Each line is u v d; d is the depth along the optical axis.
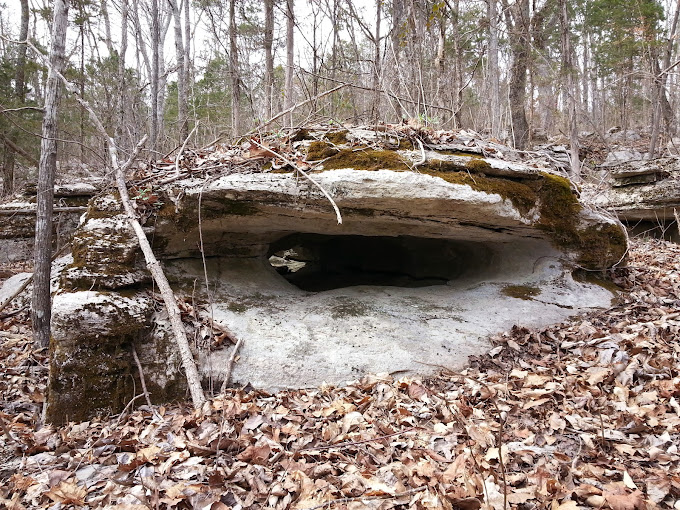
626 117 19.36
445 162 3.71
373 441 2.59
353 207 3.70
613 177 8.24
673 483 1.92
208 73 15.36
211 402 3.14
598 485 2.00
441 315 4.12
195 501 2.13
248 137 4.29
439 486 2.10
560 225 4.35
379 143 3.83
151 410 3.23
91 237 3.62
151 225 3.74
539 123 19.88
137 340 3.47
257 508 2.11
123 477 2.41
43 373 4.23
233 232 4.28
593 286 4.55
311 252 6.80
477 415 2.78
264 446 2.53
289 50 8.83
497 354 3.66
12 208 8.21
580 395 2.86
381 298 4.42
